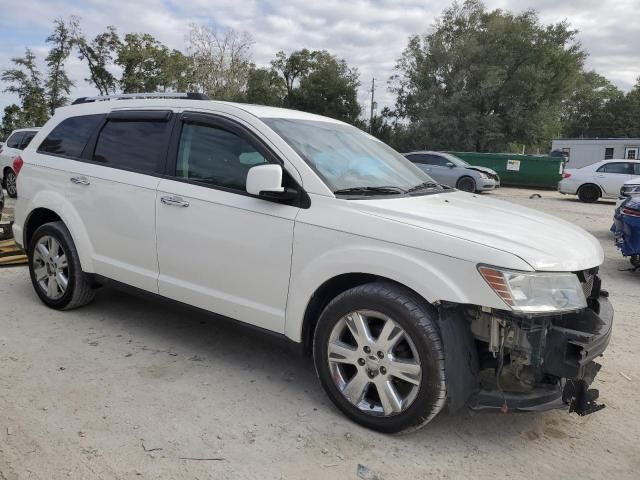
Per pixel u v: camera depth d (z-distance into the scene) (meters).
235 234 3.59
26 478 2.63
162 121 4.21
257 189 3.28
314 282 3.27
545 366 2.83
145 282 4.17
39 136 5.16
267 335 3.56
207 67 40.38
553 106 40.22
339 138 4.08
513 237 2.99
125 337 4.42
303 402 3.49
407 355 3.05
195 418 3.23
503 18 39.06
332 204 3.29
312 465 2.84
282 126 3.76
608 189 18.25
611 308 3.49
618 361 4.40
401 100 42.69
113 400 3.39
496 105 38.94
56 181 4.77
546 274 2.82
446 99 38.91
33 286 5.32
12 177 14.03
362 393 3.18
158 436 3.03
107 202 4.34
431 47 39.78
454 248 2.86
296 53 55.09
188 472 2.73
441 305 2.88
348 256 3.12
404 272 2.94
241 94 41.84
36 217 5.09
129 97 4.64
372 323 3.17
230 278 3.67
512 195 21.41
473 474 2.83
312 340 3.51
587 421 3.44
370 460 2.90
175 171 4.01
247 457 2.88
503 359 3.00
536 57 38.06
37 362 3.88
